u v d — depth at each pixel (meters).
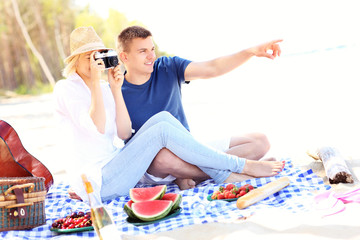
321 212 3.06
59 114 4.00
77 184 3.97
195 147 3.99
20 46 35.66
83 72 4.00
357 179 3.85
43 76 36.25
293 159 4.92
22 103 24.23
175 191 4.18
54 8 36.06
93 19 36.53
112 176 3.96
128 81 4.52
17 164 4.29
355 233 2.67
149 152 3.98
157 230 3.20
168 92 4.55
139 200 3.56
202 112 10.76
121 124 4.16
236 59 4.45
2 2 35.19
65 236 3.26
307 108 9.23
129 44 4.35
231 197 3.69
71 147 3.98
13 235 3.29
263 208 3.38
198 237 2.94
